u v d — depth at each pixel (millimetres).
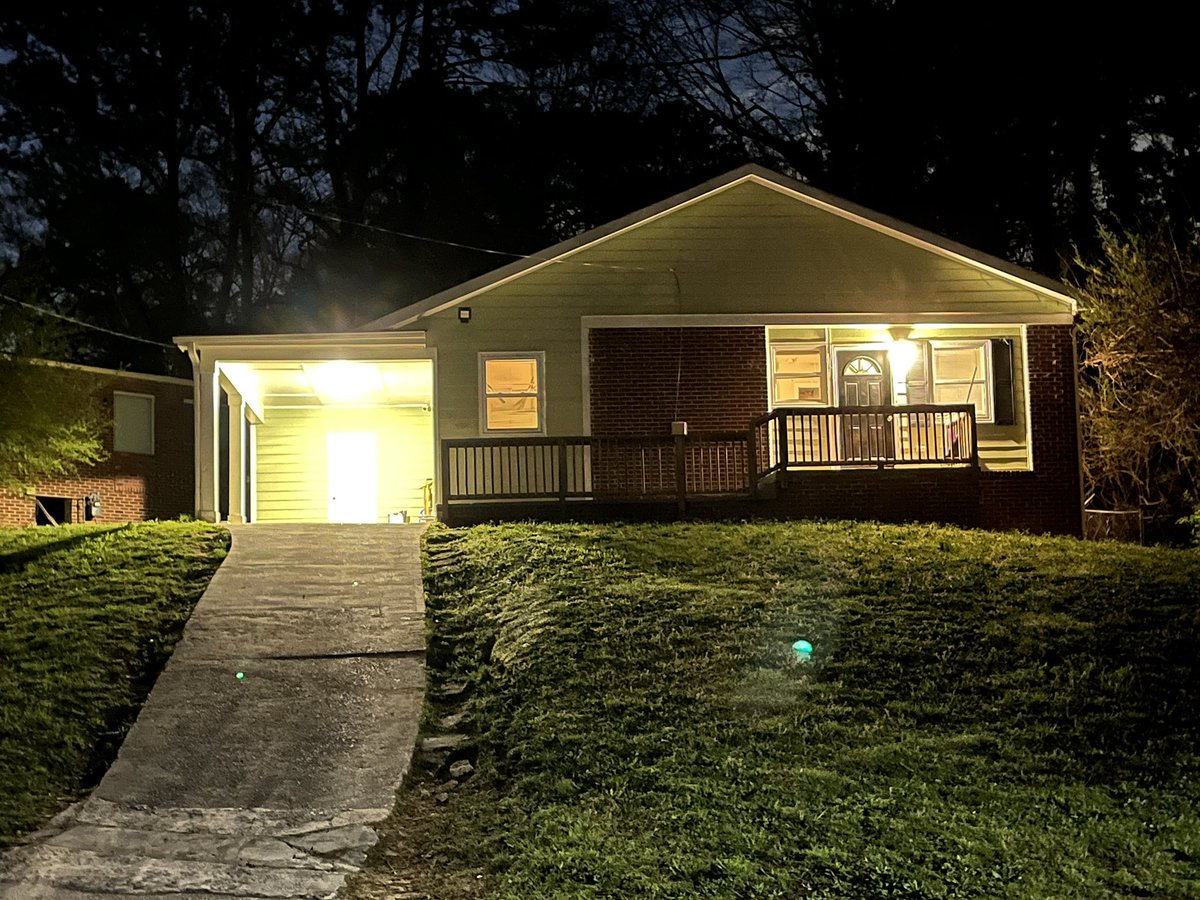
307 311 43594
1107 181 37156
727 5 42781
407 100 42406
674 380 22859
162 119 41719
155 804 10648
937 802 9914
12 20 39969
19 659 13711
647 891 8531
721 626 13875
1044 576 16094
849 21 39875
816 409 21469
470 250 41375
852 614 14352
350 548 18859
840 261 23250
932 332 23594
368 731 12109
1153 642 13656
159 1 41219
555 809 9953
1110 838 9445
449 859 9602
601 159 42375
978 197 38562
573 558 16891
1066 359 23516
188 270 43094
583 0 43438
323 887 9094
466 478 21562
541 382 22781
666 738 11148
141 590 16219
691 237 23156
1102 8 35969
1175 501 25609
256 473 27453
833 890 8516
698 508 21359
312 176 44125
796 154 41625
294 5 43000
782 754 10797
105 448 30672
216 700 12852
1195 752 11164
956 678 12594
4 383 23266
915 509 21391
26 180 40031
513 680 12820
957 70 38094
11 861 9477
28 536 19859
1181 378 23281
